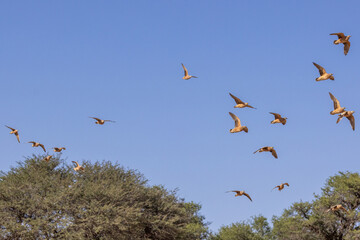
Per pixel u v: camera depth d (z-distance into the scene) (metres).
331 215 58.75
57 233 40.84
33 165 51.16
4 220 41.94
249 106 19.09
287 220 64.94
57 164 51.97
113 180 50.69
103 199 44.28
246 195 21.33
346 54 18.34
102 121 27.88
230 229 69.00
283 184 24.12
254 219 74.38
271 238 71.44
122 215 43.62
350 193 58.78
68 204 43.09
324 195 63.41
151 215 51.22
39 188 45.22
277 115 19.48
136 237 47.41
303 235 60.38
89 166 51.69
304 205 64.25
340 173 63.00
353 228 58.31
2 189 44.31
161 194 53.81
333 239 59.69
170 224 50.25
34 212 43.09
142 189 52.12
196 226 64.56
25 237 39.84
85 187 45.88
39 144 31.69
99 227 40.97
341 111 18.80
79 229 42.41
